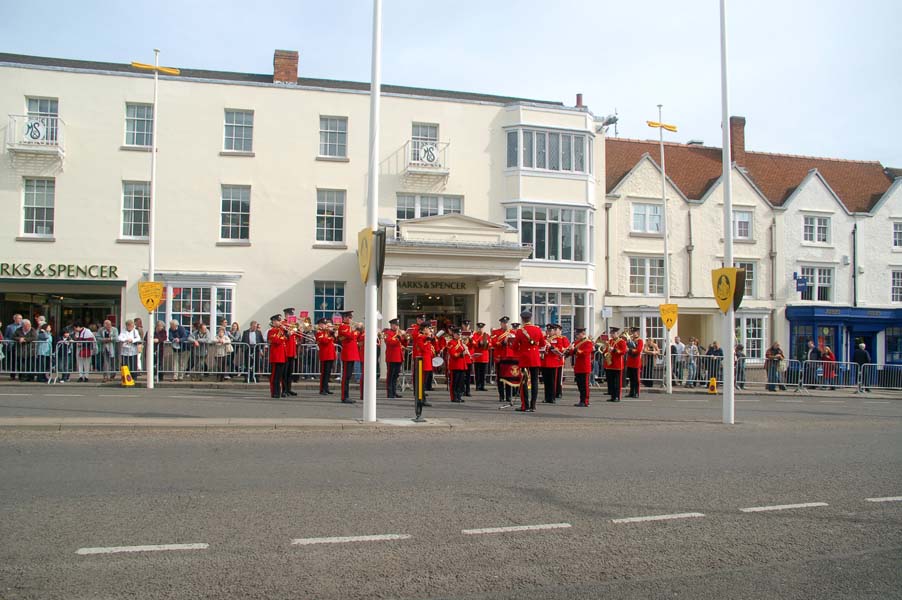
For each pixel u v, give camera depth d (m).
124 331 24.28
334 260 28.56
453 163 29.84
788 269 36.88
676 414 17.34
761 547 6.52
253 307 27.81
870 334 38.19
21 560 5.60
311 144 28.75
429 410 16.36
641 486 8.74
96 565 5.54
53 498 7.36
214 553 5.89
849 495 8.57
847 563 6.15
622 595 5.31
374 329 13.46
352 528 6.66
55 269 26.47
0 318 26.62
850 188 40.47
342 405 16.73
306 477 8.66
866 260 38.47
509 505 7.64
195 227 27.62
